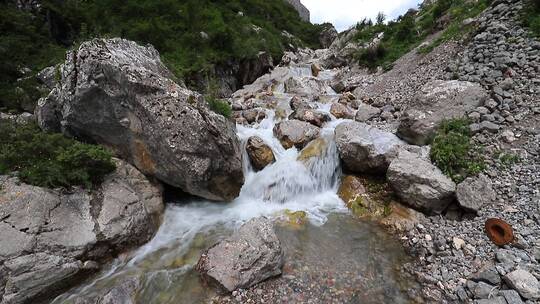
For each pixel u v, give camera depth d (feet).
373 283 21.77
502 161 28.37
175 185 30.66
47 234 21.65
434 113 34.88
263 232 23.53
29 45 56.29
